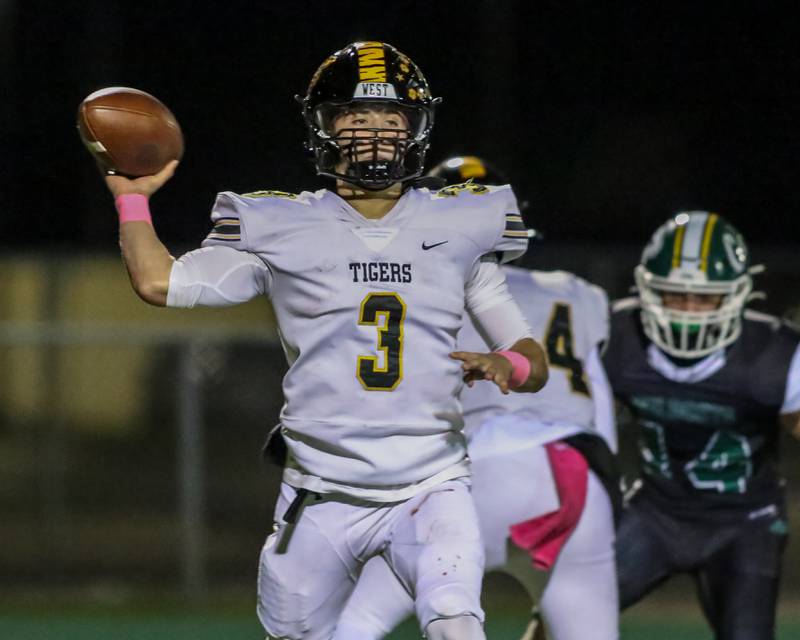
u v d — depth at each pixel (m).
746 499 15.59
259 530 28.34
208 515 28.30
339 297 11.32
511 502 13.75
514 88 47.94
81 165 47.03
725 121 47.81
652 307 15.28
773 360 15.17
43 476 28.30
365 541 11.79
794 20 47.62
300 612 12.05
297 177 47.25
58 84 47.31
